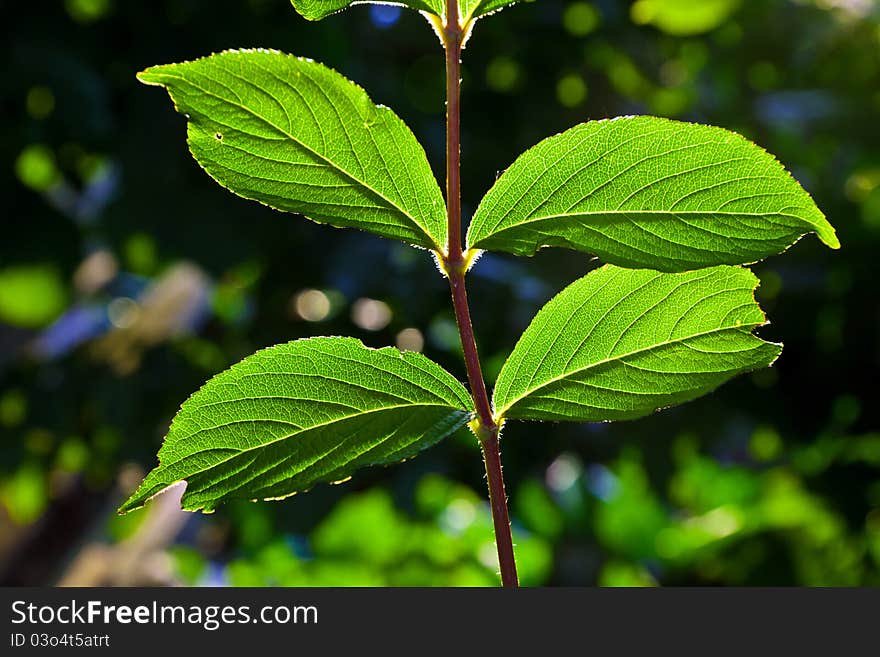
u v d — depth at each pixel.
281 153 0.50
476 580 2.02
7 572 1.87
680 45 1.72
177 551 2.31
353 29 1.49
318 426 0.51
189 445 0.50
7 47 1.31
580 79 1.62
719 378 0.52
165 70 0.50
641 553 1.97
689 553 1.91
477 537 2.07
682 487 2.12
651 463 1.65
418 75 1.55
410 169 0.51
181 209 1.41
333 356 0.50
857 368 1.56
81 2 1.37
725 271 0.51
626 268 0.51
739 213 0.50
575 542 2.01
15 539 1.86
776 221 0.50
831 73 1.76
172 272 1.68
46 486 1.71
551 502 2.02
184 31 1.40
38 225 1.47
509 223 0.51
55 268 1.51
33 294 1.56
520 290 1.48
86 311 1.74
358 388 0.51
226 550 2.36
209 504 0.50
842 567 1.78
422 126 1.47
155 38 1.39
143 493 0.50
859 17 1.71
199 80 0.50
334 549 2.06
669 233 0.50
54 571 1.91
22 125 1.38
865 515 1.66
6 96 1.32
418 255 1.51
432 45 1.53
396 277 1.50
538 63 1.56
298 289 1.55
